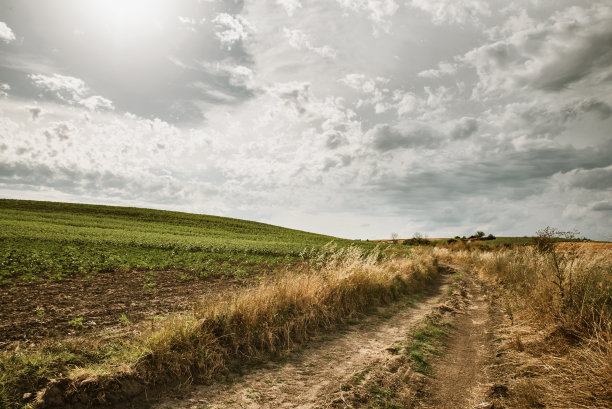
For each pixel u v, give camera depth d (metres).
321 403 4.05
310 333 6.97
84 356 4.82
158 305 9.44
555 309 6.53
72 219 48.16
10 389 3.70
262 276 16.19
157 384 4.43
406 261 16.73
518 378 4.80
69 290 11.21
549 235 14.37
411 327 7.69
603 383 4.02
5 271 13.16
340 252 11.86
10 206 56.81
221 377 4.82
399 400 4.25
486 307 9.93
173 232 45.59
